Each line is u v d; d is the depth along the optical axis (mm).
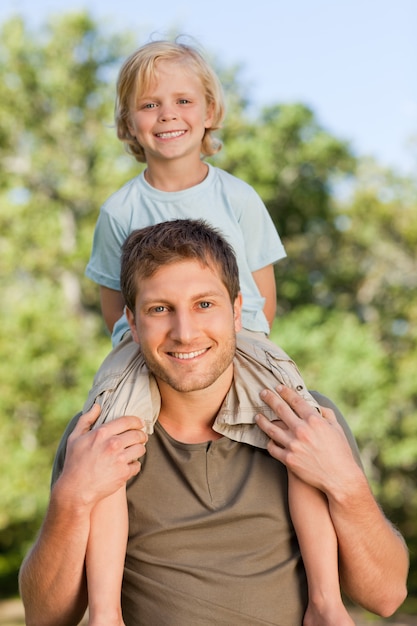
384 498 20406
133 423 2541
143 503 2557
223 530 2527
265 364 2709
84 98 19281
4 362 16359
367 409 17047
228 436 2611
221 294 2506
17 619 16328
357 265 21609
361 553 2518
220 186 3295
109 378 2703
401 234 21547
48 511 2480
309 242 21359
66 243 18781
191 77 3383
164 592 2475
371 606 2621
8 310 17141
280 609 2488
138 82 3346
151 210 3264
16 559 20188
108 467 2451
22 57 19109
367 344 17484
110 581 2473
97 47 19500
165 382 2516
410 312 20594
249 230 3303
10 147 19281
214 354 2482
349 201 21375
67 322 17062
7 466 16109
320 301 21203
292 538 2564
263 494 2564
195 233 2559
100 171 18328
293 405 2602
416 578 19344
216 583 2471
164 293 2465
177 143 3271
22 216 18406
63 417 16031
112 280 3328
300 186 20109
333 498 2484
